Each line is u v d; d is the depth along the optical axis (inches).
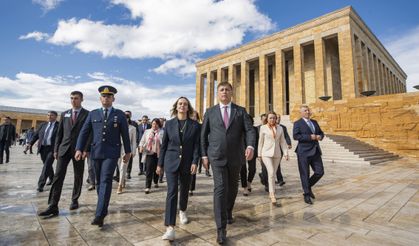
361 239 125.3
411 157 674.2
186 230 139.3
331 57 1160.8
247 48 1363.2
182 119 153.3
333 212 174.1
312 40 1104.2
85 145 163.5
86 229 137.3
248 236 130.0
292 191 249.3
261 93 1259.8
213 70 1553.9
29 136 901.2
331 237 128.2
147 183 237.6
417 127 674.2
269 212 175.0
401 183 293.7
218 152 133.4
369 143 752.3
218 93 146.4
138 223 149.6
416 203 198.8
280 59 1205.1
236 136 137.9
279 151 211.5
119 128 162.7
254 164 241.0
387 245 117.5
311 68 1224.2
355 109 793.6
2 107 1894.7
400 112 706.8
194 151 148.6
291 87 1288.1
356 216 164.9
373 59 1273.4
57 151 180.1
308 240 124.2
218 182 130.1
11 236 125.2
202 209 183.5
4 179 291.9
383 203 198.8
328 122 848.9
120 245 116.9
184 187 151.2
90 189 244.5
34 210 171.6
